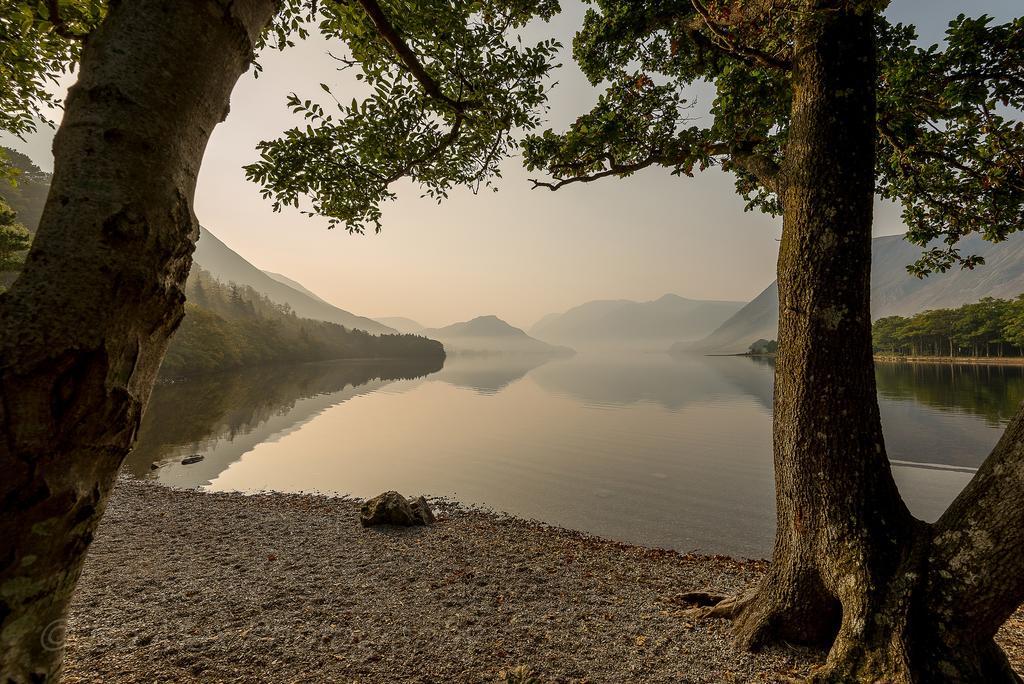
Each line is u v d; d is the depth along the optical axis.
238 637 4.69
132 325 1.37
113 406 1.34
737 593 5.45
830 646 3.96
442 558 7.57
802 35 4.00
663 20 5.79
